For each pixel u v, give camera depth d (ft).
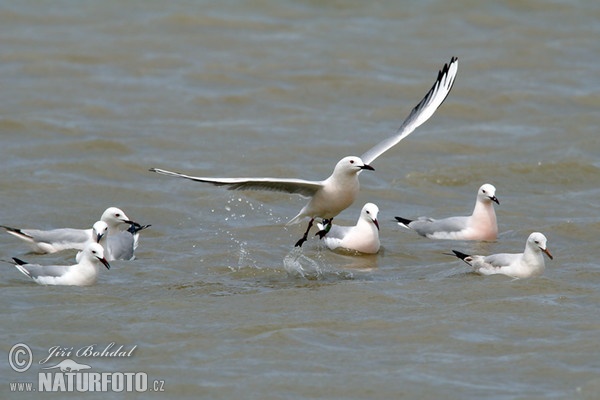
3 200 63.87
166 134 78.79
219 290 48.08
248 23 107.96
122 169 70.90
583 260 52.75
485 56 99.25
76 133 78.13
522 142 78.54
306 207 48.19
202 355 40.04
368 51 100.73
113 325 42.91
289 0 114.62
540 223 60.80
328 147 77.00
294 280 50.11
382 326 42.75
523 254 49.73
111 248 53.26
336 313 44.45
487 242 57.57
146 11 111.34
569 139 78.95
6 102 85.10
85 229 59.16
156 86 90.48
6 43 100.12
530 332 41.96
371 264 53.36
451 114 85.81
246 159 73.92
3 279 49.67
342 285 48.21
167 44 101.55
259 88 90.27
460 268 51.96
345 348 40.68
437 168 72.23
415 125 48.67
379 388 37.14
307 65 96.22
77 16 109.19
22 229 58.39
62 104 85.25
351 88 91.09
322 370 38.68
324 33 106.01
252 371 38.60
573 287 47.60
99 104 85.40
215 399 36.68
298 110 86.02
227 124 81.76
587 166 71.67
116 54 98.17
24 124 78.95
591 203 65.00
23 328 42.60
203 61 96.94
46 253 55.01
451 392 36.78
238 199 65.00
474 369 38.65
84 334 41.96
